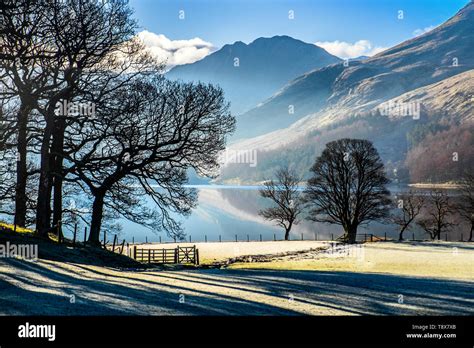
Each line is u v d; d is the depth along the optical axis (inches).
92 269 965.8
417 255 1955.0
